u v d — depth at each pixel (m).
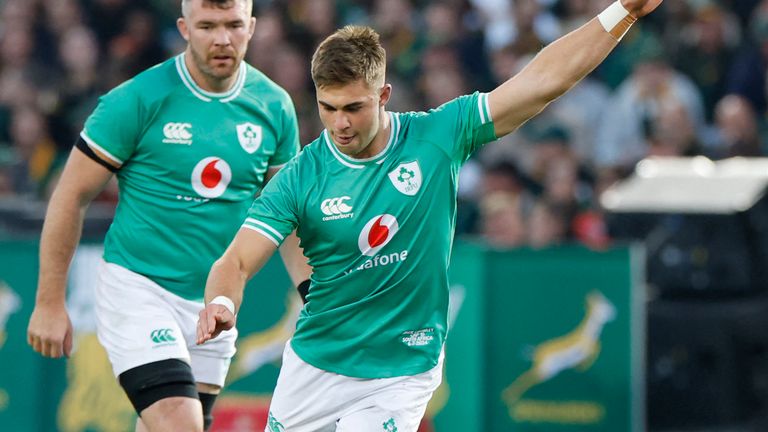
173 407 20.11
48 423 30.09
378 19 45.88
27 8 47.31
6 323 30.03
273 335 29.58
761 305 31.56
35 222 33.41
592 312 29.62
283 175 18.25
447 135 18.20
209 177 20.97
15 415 30.06
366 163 18.02
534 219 35.78
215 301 17.39
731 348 31.67
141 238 21.02
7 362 30.09
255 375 29.59
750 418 31.80
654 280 32.19
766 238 31.80
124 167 21.08
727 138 39.31
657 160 35.97
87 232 31.77
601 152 42.31
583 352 29.66
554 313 29.67
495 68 43.94
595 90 43.16
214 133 20.95
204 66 20.47
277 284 29.56
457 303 29.78
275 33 45.16
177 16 48.16
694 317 31.80
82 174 20.69
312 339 18.92
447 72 43.62
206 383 21.78
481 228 37.56
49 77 45.66
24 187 39.84
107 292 21.17
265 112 21.31
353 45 17.23
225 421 29.59
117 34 47.16
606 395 29.59
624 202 32.78
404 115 18.39
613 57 43.81
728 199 31.88
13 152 42.47
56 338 20.88
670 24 45.47
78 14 47.12
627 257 29.56
